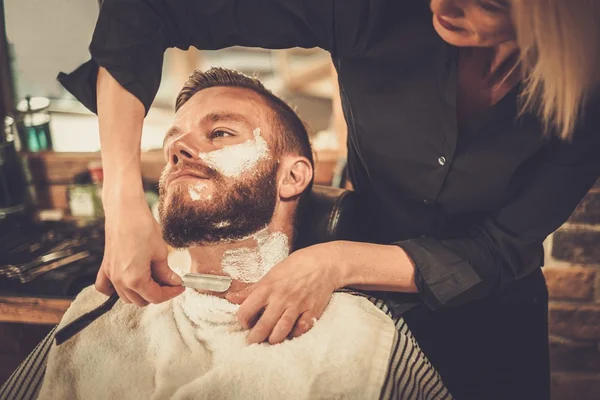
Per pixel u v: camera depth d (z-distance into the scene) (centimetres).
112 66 111
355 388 107
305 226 131
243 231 118
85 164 204
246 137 120
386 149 121
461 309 136
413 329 139
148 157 203
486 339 137
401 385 110
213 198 116
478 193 120
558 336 187
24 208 200
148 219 108
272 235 122
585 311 184
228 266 121
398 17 109
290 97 301
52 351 119
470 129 113
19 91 219
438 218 128
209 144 119
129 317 120
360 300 117
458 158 116
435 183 121
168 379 113
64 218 199
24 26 212
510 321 136
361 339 110
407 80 112
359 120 120
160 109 294
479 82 109
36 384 120
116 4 112
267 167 120
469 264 116
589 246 178
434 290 115
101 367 116
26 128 206
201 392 109
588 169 111
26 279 165
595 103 104
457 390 139
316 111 285
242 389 108
